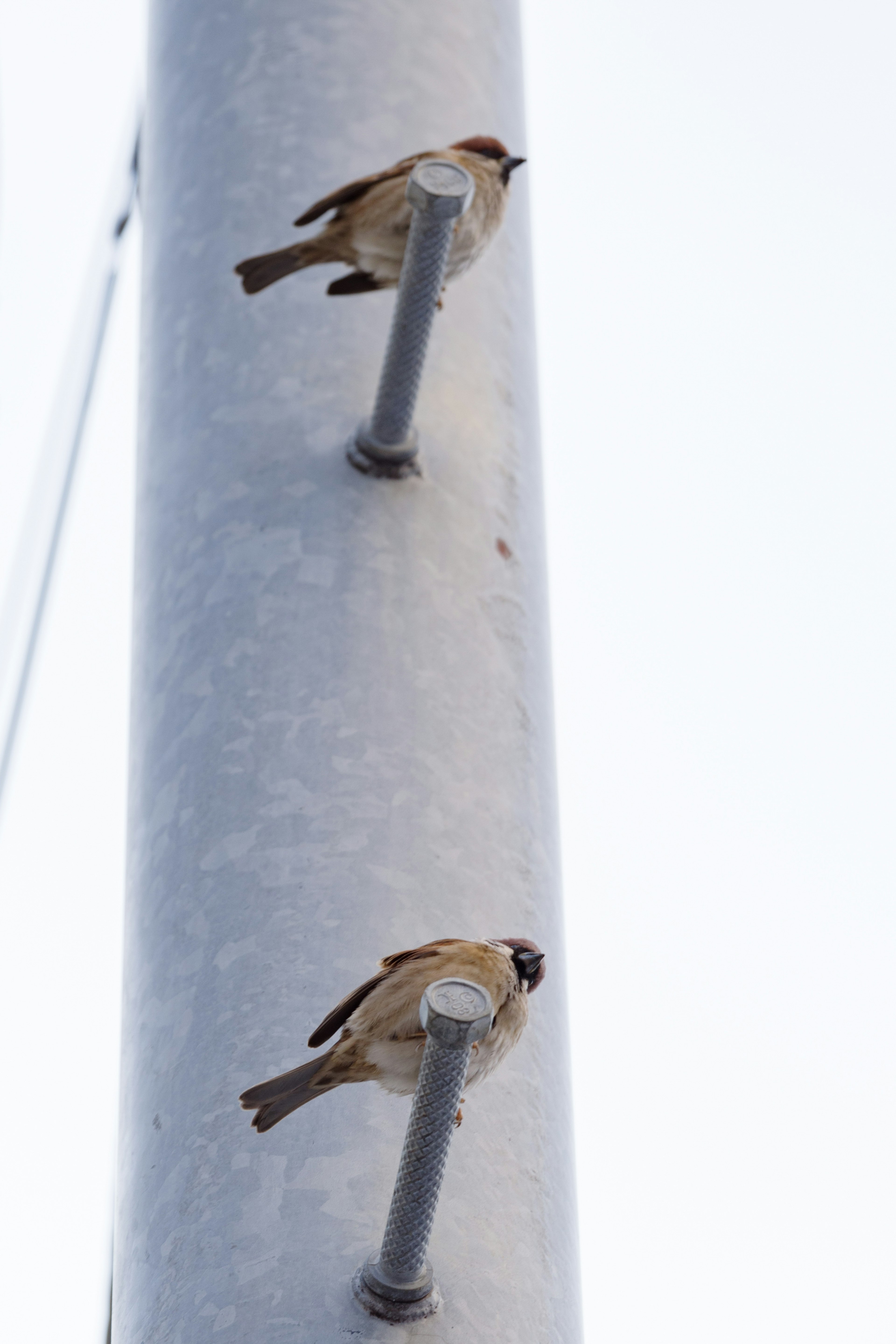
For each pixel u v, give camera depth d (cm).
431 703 1035
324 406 1163
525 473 1252
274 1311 798
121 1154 966
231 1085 878
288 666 1036
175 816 1010
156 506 1200
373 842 959
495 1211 878
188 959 945
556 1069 992
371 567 1082
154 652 1116
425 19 1453
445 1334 800
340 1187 833
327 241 1075
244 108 1370
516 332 1363
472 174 1059
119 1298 912
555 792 1113
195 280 1292
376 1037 790
